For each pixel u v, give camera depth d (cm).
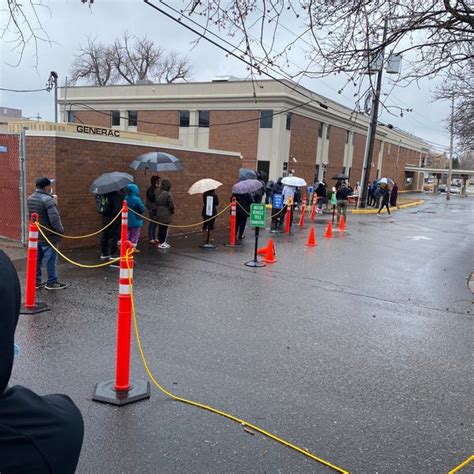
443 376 525
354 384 493
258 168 3650
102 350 549
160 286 857
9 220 1149
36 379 467
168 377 486
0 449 182
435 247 1559
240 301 788
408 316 753
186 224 1570
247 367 522
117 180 1025
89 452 350
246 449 364
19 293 192
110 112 4284
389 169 6391
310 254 1287
